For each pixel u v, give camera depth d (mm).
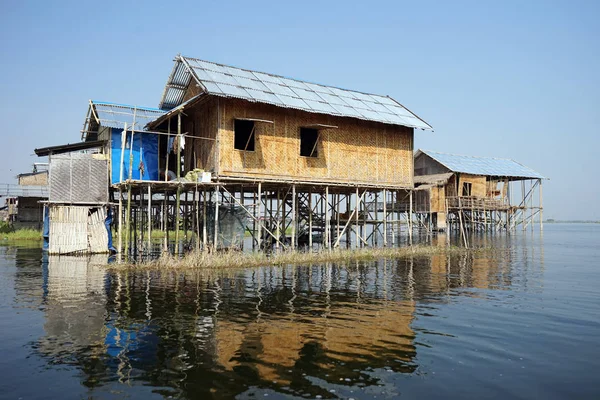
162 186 20719
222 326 9977
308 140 25656
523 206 48156
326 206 24328
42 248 27625
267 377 7141
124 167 23594
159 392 6594
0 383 6914
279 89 23531
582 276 18406
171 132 24672
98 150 25656
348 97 27125
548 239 52031
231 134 21031
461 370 7527
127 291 13734
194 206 23438
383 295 13727
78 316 10766
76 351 8320
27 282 15305
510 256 26516
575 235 68062
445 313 11492
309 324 10219
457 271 19328
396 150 27188
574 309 12094
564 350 8609
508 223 47062
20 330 9609
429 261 22594
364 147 25844
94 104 23562
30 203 41125
